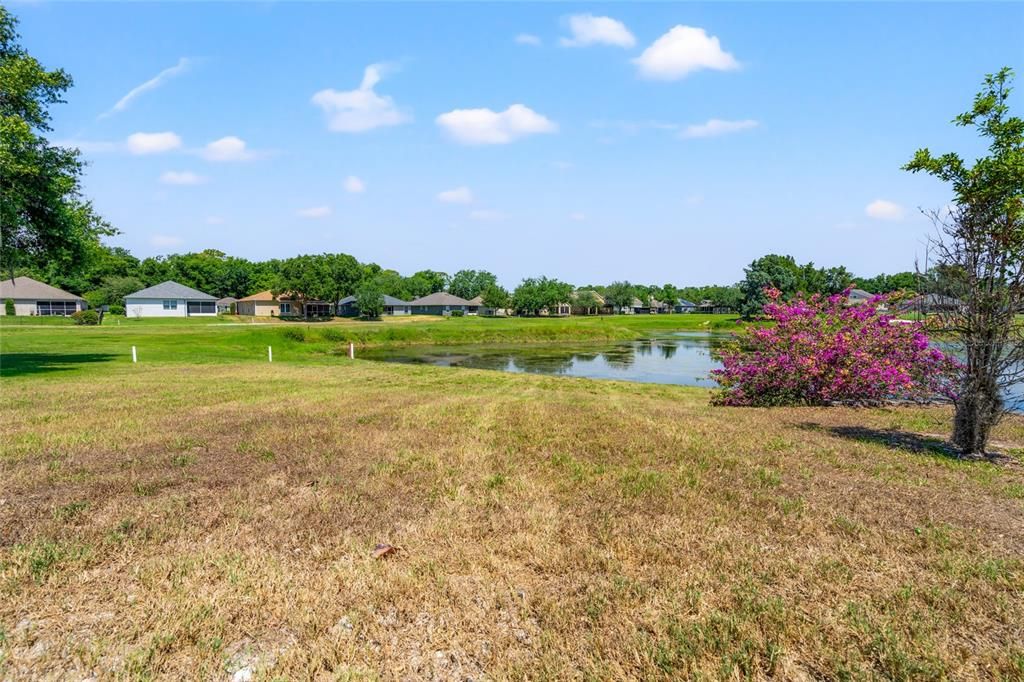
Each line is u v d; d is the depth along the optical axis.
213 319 68.75
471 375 20.70
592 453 7.37
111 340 32.44
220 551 4.31
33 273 72.94
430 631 3.27
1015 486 5.86
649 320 90.31
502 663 2.99
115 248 96.81
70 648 3.10
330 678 2.89
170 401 11.77
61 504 5.27
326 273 82.00
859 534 4.59
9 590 3.69
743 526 4.80
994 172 6.79
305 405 11.49
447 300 103.81
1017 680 2.81
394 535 4.65
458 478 6.19
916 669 2.88
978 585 3.76
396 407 11.34
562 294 107.75
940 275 7.45
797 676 2.89
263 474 6.33
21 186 16.83
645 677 2.88
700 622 3.32
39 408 10.73
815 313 14.04
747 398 13.31
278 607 3.50
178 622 3.33
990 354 7.09
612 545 4.41
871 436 8.56
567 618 3.39
